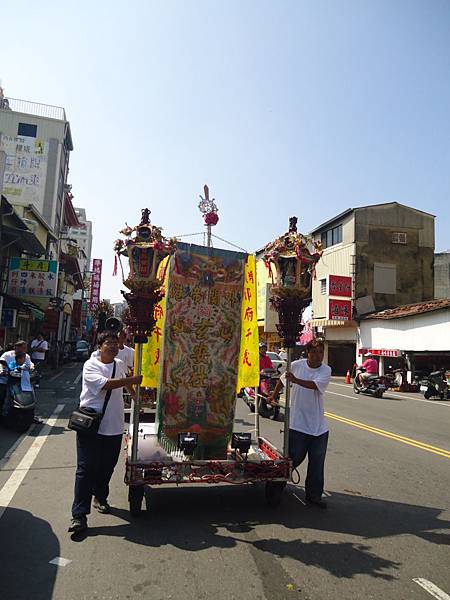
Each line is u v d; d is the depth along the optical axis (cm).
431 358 1936
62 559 352
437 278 3173
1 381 846
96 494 450
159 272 528
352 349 2708
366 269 2584
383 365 2242
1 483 535
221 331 503
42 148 2984
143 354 519
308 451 493
